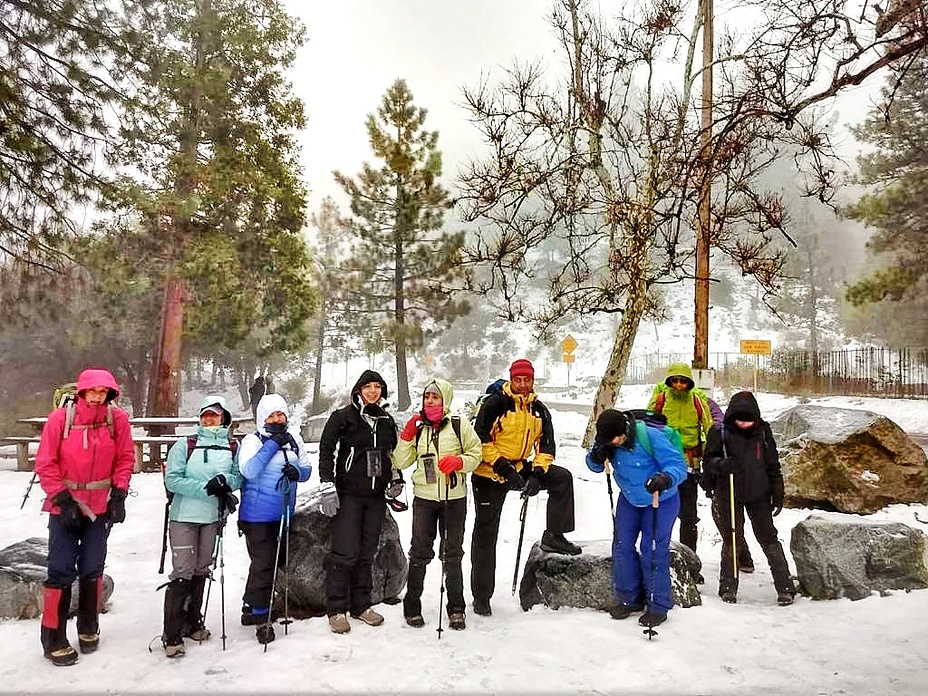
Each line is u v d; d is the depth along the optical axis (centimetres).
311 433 2602
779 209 1077
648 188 1270
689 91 1279
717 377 3562
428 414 532
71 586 492
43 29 1436
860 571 566
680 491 675
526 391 555
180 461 494
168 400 1939
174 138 1912
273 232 2262
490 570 547
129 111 1583
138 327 3117
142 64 1650
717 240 1277
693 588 570
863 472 890
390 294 3234
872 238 2606
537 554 587
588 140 1380
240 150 2067
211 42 1984
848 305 4612
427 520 529
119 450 493
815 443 906
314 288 2605
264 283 2347
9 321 1723
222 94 1958
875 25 561
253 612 501
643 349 6209
